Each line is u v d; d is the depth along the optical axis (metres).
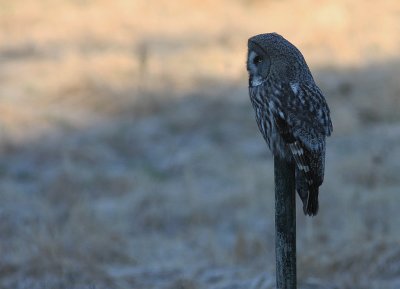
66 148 15.85
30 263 11.23
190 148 16.33
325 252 11.45
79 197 13.55
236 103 18.17
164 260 11.95
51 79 19.64
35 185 14.77
